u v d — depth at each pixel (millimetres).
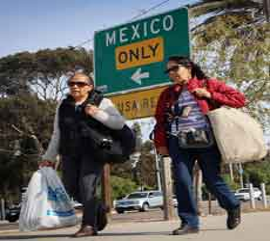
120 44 10953
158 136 5035
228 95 4844
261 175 64125
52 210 5012
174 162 4914
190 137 4777
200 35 19266
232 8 19281
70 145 5105
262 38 19125
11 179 46031
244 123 4742
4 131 45406
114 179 52406
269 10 9352
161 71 10344
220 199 4949
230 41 19234
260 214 7078
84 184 5055
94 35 11391
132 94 10695
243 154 4703
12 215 37500
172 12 10305
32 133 45406
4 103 45250
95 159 5066
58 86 47125
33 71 46938
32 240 5000
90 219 5047
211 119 4742
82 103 5129
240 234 4594
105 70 11133
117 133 5090
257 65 19031
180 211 4863
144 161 59531
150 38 10547
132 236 4852
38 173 5133
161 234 4910
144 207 38750
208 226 5438
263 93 18969
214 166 4898
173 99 4938
